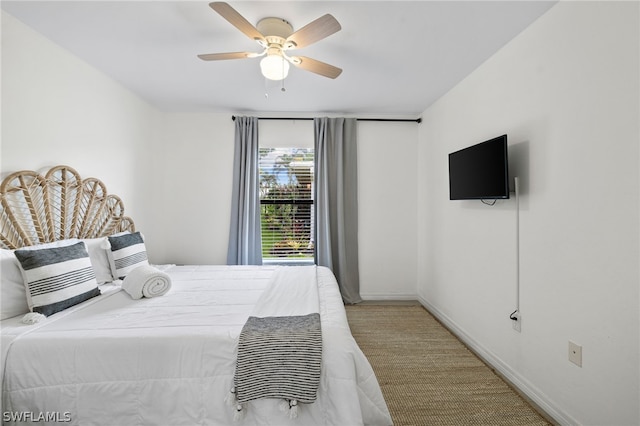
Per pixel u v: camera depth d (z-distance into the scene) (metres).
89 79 2.42
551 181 1.70
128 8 1.74
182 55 2.29
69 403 1.31
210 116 3.65
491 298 2.25
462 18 1.81
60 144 2.15
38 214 1.94
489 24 1.87
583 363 1.50
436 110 3.23
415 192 3.75
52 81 2.08
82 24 1.89
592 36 1.45
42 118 2.00
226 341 1.38
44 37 2.01
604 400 1.40
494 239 2.22
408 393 1.87
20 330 1.42
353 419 1.26
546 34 1.74
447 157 2.98
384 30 1.94
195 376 1.34
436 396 1.85
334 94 3.05
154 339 1.37
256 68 2.51
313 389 1.26
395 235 3.76
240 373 1.29
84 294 1.80
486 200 2.32
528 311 1.88
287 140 3.71
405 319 3.10
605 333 1.40
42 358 1.32
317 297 1.92
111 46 2.15
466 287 2.61
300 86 2.86
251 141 3.59
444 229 3.04
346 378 1.31
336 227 3.65
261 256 3.61
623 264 1.32
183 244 3.64
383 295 3.75
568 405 1.58
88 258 1.92
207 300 1.92
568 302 1.59
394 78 2.67
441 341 2.60
